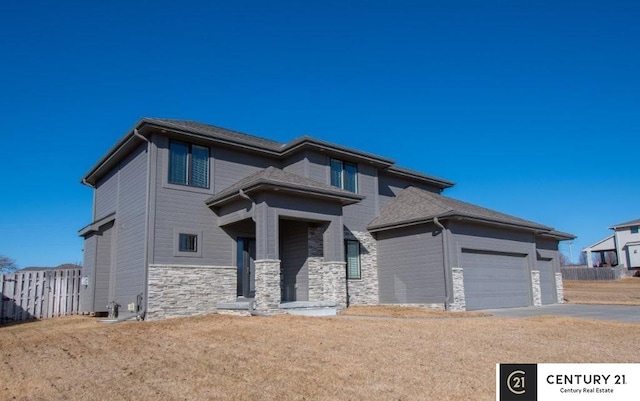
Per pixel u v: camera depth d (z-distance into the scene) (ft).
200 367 24.62
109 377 23.04
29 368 25.64
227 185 56.44
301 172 60.18
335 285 53.78
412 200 68.23
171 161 51.52
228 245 54.65
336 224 55.26
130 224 53.62
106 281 58.59
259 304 47.52
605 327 38.40
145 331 37.55
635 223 170.09
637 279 146.51
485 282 62.23
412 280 60.44
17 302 59.21
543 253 80.23
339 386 20.99
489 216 63.00
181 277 50.03
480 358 26.37
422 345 29.94
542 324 39.99
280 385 21.15
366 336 33.06
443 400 19.16
